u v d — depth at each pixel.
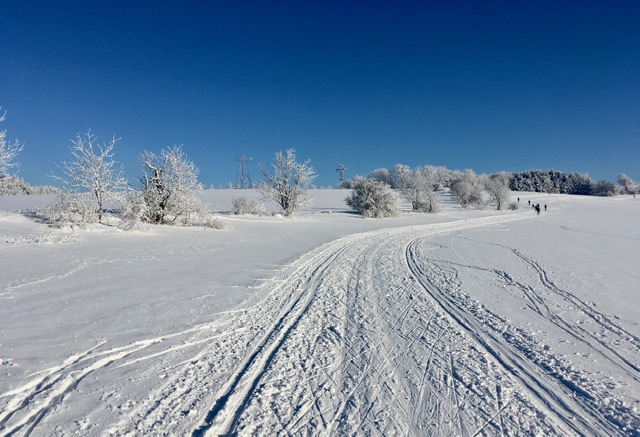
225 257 14.24
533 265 15.06
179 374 5.11
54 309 7.37
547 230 32.00
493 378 5.45
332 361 5.80
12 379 4.66
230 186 107.94
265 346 6.21
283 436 3.91
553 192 140.62
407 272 13.23
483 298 9.96
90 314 7.21
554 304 9.57
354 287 10.74
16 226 16.28
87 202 19.08
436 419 4.34
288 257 14.73
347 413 4.40
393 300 9.52
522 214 56.84
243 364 5.52
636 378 5.61
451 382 5.28
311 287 10.48
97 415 4.07
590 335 7.41
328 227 28.80
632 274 13.77
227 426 4.03
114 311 7.47
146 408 4.25
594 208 73.69
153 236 18.39
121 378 4.91
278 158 35.38
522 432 4.16
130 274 10.67
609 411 4.66
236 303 8.48
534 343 6.88
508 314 8.62
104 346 5.82
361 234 24.38
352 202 45.41
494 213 58.03
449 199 89.31
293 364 5.61
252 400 4.55
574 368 5.88
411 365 5.79
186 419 4.10
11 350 5.47
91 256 12.73
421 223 35.97
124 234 18.06
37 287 8.77
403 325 7.64
